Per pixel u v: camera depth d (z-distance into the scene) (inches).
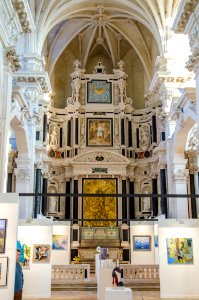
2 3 494.9
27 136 751.7
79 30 1057.5
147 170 1027.9
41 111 896.3
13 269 378.3
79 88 1072.2
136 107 1121.4
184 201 773.9
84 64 1121.4
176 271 491.2
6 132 514.9
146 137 1048.2
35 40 836.6
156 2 861.2
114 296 316.5
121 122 1053.2
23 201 745.0
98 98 1074.7
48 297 510.9
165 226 499.8
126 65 1149.7
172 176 801.6
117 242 946.1
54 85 1132.5
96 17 1020.5
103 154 1011.3
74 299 498.3
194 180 866.8
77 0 905.5
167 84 832.9
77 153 1025.5
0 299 368.2
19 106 674.2
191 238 499.2
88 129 1052.5
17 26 559.8
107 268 473.7
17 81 791.1
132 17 979.3
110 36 1100.5
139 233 776.3
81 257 921.5
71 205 997.2
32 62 815.1
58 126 1063.6
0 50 510.9
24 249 520.4
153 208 967.0
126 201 1002.1
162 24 863.7
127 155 1041.5
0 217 387.5
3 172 501.4
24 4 528.4
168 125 827.4
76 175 1001.5
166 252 494.6
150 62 1064.8
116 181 1010.1
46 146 962.1
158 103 972.6
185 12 538.3
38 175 872.9
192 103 636.1
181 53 844.0
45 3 848.9
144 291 573.0
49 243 526.6
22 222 528.1
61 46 1063.6
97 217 984.9
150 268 615.2
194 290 487.8
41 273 516.4
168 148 821.9
